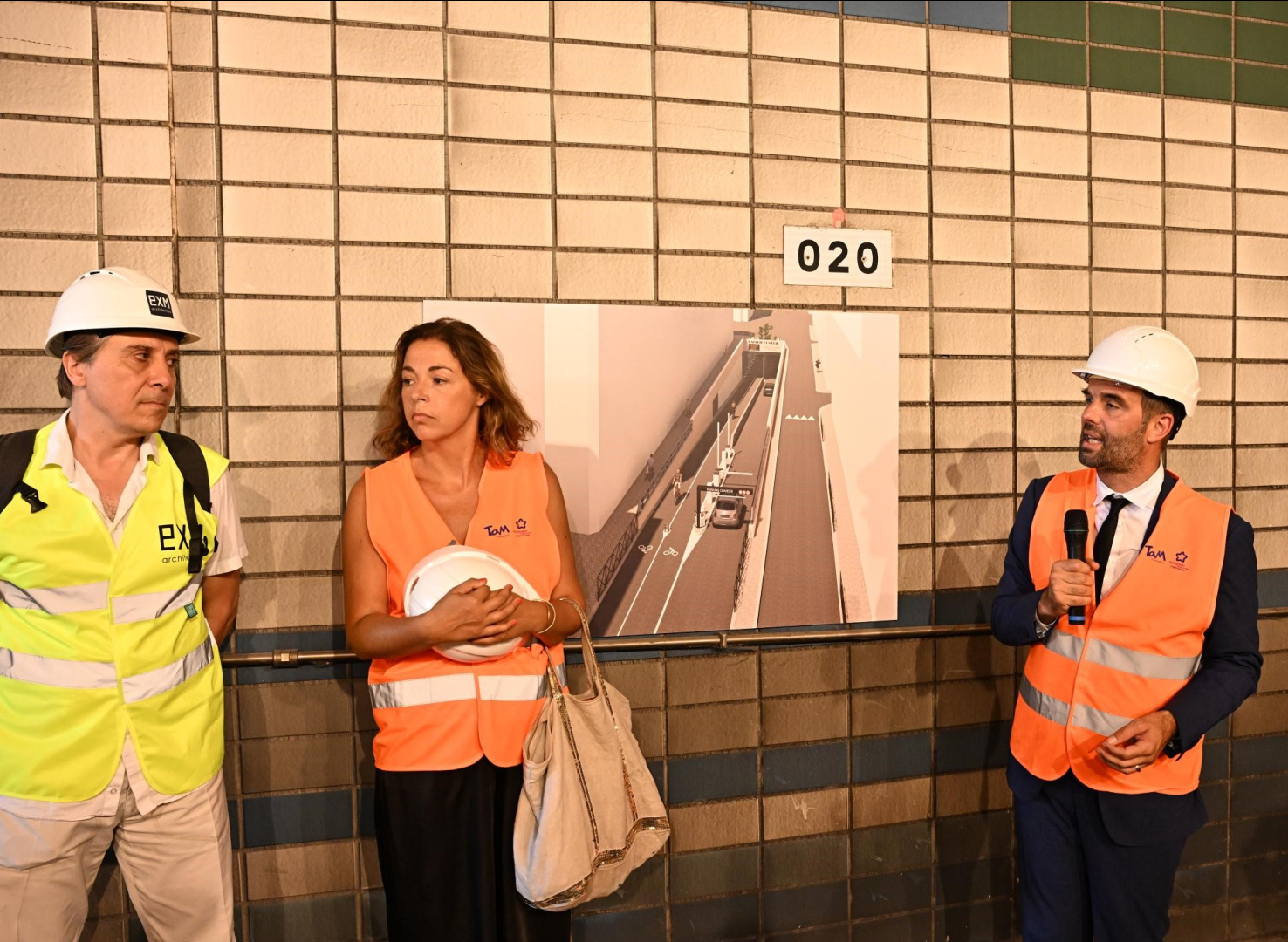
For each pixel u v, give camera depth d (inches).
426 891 72.1
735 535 98.4
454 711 72.7
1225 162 114.8
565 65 93.7
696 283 97.9
